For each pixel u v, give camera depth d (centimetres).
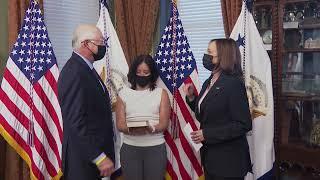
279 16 279
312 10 277
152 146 260
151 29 359
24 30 275
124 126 258
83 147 184
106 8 307
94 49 202
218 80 217
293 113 288
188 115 290
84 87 187
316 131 278
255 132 278
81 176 189
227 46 218
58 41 353
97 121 192
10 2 293
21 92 271
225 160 214
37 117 273
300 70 285
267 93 276
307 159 275
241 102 210
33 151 272
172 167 294
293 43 286
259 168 278
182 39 295
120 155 268
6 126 266
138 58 270
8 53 303
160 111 263
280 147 287
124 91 271
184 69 292
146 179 262
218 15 353
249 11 283
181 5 375
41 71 277
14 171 299
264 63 278
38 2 291
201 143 231
